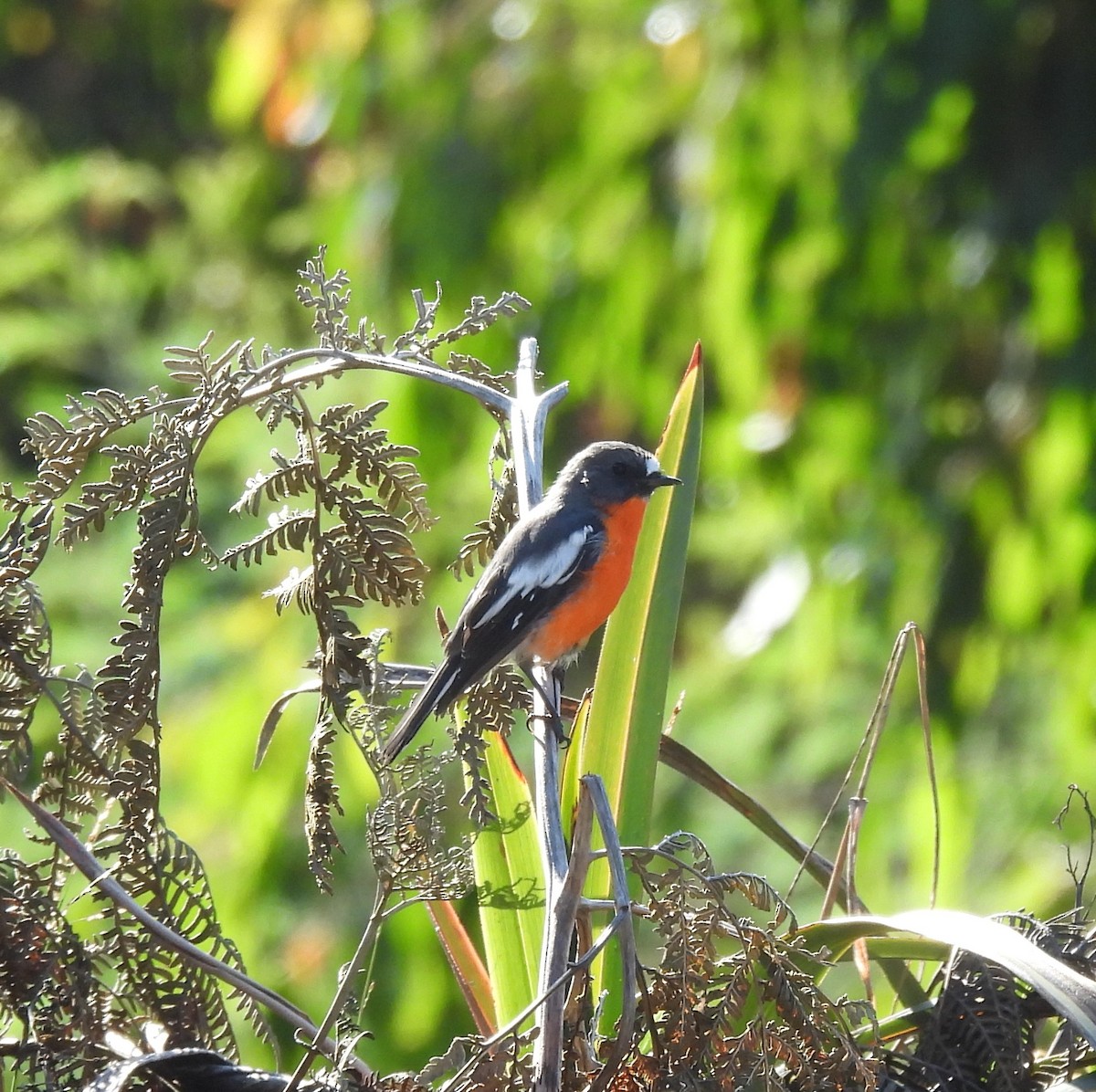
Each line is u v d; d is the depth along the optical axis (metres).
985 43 11.57
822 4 11.88
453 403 12.52
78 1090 4.77
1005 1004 4.81
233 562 5.17
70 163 21.66
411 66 13.45
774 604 14.01
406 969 11.10
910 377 12.98
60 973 4.85
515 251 13.21
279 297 19.86
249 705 11.69
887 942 5.14
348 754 11.20
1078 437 12.04
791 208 12.33
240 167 19.48
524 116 12.98
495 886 5.59
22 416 18.22
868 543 13.12
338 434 5.19
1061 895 12.02
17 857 4.96
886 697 5.70
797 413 13.20
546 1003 4.39
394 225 12.94
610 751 5.64
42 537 5.02
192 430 5.09
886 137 11.55
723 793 5.80
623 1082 4.56
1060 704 13.12
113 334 19.41
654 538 5.90
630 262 13.15
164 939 4.70
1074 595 12.42
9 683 5.04
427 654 12.20
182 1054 4.61
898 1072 4.88
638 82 12.93
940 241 12.62
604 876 5.55
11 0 25.80
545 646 7.73
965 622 12.74
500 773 5.76
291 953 11.20
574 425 14.77
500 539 6.07
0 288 19.44
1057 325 12.21
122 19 25.75
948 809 12.42
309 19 14.16
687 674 16.06
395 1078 4.60
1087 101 12.05
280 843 11.45
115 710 4.96
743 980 4.57
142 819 5.00
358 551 5.15
